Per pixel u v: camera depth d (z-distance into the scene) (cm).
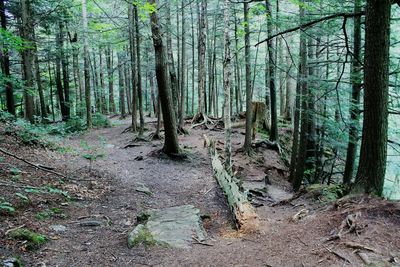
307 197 852
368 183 640
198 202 884
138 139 1641
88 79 2112
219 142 1652
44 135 1439
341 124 976
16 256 456
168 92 1289
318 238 520
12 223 553
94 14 2220
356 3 847
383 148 636
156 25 1202
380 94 628
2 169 787
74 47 2222
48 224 599
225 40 1035
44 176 842
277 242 541
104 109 3641
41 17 1811
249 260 490
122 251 537
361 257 440
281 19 995
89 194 818
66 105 2388
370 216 538
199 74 2162
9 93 1691
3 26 1670
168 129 1317
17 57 2373
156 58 1248
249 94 1490
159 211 714
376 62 625
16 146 1059
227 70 1029
